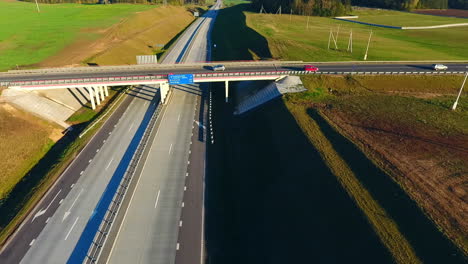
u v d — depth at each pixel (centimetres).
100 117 6200
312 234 3288
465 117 5128
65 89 6669
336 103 5788
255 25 13138
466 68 7106
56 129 5744
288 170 4300
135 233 3566
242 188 4412
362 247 2928
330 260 2967
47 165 4900
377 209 3247
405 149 4200
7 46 9762
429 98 5959
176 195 4197
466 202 3216
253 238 3603
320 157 4156
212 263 3281
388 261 2717
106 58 9038
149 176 4553
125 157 4978
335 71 6962
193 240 3528
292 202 3788
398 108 5500
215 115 6638
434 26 13288
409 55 8525
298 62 7775
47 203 3950
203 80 6575
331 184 3697
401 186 3466
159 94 7556
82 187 4253
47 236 3472
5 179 4478
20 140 5088
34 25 12962
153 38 12938
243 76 6694
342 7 16575
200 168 4797
